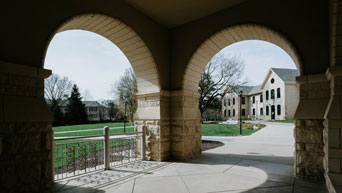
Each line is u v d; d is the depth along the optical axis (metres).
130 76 21.16
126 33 5.29
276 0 4.57
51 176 3.40
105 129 4.85
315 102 3.87
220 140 10.99
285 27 4.41
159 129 5.70
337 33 2.96
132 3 5.02
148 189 3.57
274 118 33.31
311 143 3.95
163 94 5.83
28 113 3.06
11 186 2.86
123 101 22.78
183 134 5.85
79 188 3.59
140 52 5.80
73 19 3.89
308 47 4.12
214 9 5.32
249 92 42.03
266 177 4.26
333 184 2.86
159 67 5.91
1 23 2.92
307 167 4.00
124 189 3.57
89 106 56.72
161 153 5.69
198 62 6.28
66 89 36.91
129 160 5.54
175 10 5.35
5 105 2.83
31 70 3.17
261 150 7.69
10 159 2.86
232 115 43.44
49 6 3.52
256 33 5.18
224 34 5.45
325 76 3.74
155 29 5.91
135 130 6.32
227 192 3.45
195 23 5.87
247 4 4.96
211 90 11.77
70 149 4.23
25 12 3.20
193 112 6.39
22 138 3.02
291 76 32.62
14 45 3.05
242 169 4.90
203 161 5.73
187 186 3.72
